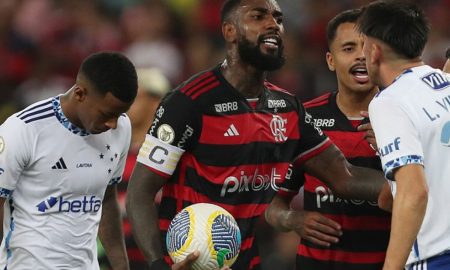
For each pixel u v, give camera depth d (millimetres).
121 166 22531
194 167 21938
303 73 48875
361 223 23891
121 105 20656
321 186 24172
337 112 24203
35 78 51188
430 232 19844
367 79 23500
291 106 22938
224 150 21797
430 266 19922
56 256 21359
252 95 22266
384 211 23734
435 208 19781
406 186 19094
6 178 20891
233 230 20828
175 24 53562
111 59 20688
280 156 22672
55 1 55875
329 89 48406
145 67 50594
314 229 23766
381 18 20266
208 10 53938
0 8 54312
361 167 23688
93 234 21938
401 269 18938
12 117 21109
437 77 20172
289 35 51500
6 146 20766
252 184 22234
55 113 21156
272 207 25281
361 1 53531
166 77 50750
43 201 21219
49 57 51938
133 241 28922
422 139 19641
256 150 22062
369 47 20531
